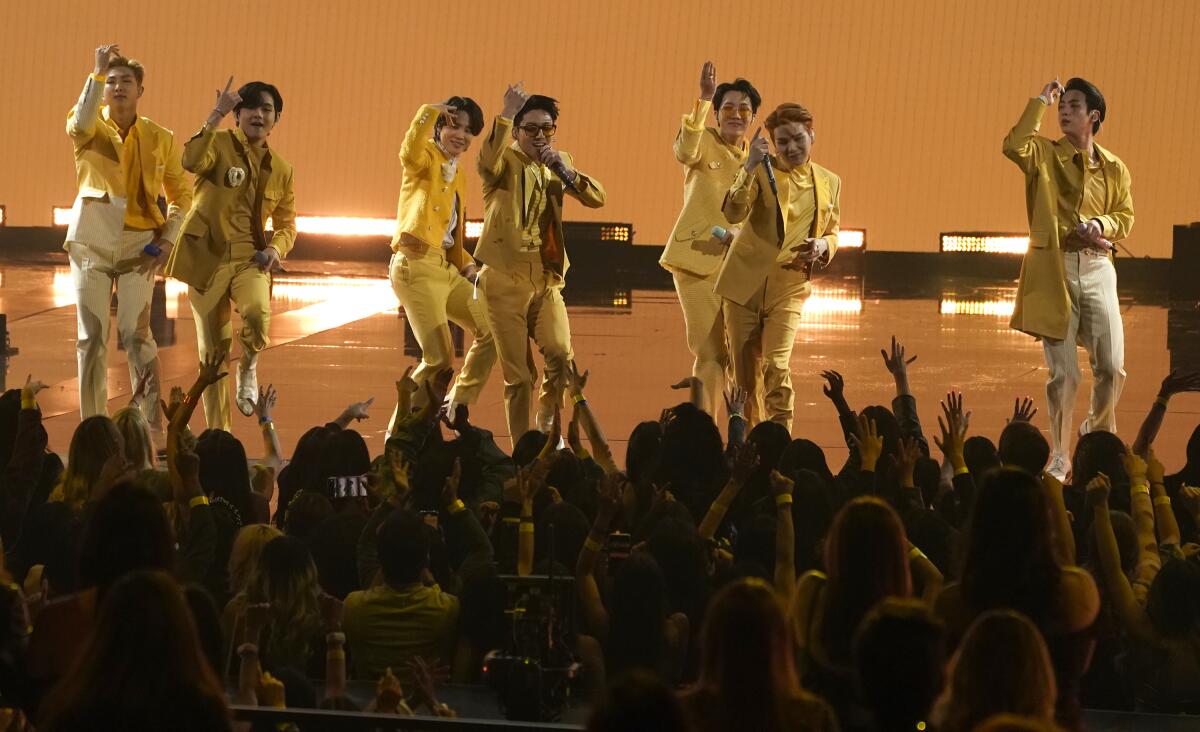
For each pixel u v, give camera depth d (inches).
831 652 490.9
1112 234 1096.8
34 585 585.3
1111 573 601.0
